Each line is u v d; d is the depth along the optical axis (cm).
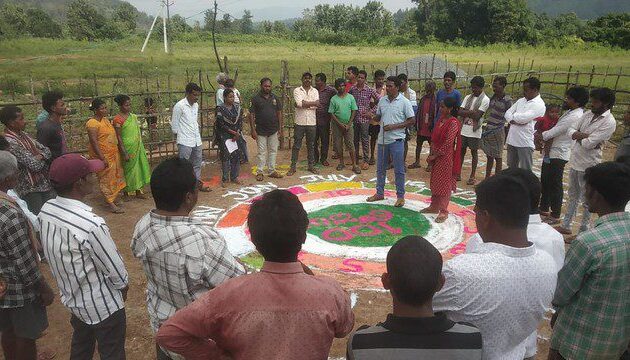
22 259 324
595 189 279
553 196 674
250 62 3694
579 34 5319
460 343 184
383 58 4175
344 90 911
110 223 700
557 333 299
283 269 204
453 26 5678
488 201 229
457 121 673
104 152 717
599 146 589
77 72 2973
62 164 296
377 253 602
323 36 6431
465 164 1019
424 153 1104
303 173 948
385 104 733
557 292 281
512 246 226
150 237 261
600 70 2964
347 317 212
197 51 4956
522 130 707
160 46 5353
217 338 203
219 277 262
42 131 605
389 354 184
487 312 213
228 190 843
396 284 189
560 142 650
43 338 438
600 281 269
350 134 925
